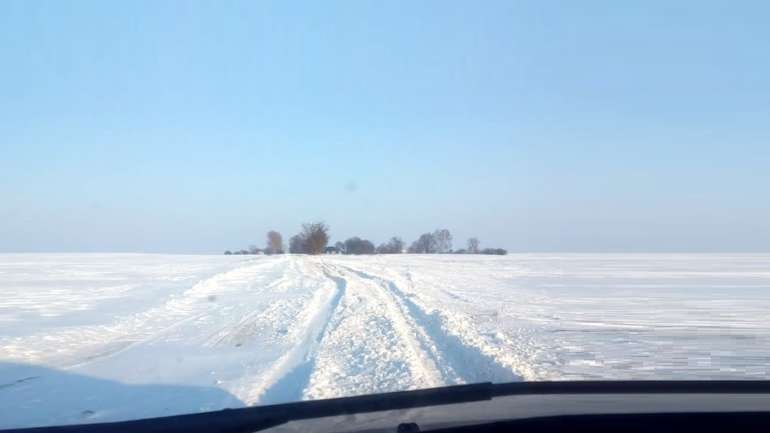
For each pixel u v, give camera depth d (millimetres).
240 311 19375
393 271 43812
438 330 14992
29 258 70812
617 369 11031
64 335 14570
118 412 7898
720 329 16516
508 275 41625
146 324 16656
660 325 17297
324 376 9742
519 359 11641
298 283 31031
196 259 65938
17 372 10617
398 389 8789
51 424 7352
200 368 10742
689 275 42000
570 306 22406
